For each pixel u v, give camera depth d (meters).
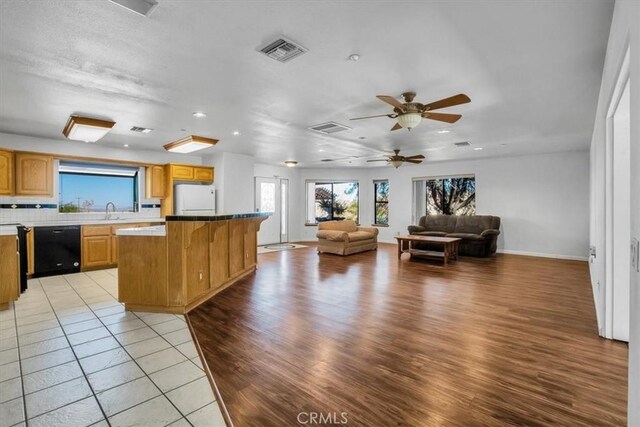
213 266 4.00
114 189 6.20
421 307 3.56
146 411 1.79
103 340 2.71
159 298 3.38
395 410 1.78
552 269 5.64
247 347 2.57
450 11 1.88
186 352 2.49
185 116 3.99
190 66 2.59
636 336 1.12
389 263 6.23
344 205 10.11
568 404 1.83
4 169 4.67
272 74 2.75
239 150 6.54
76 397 1.92
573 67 2.63
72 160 5.62
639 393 1.05
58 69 2.63
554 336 2.78
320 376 2.14
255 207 8.70
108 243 5.62
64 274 5.17
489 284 4.58
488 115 3.99
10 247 3.47
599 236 3.16
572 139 5.42
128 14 1.88
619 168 2.67
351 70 2.68
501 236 7.58
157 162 6.56
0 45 2.23
